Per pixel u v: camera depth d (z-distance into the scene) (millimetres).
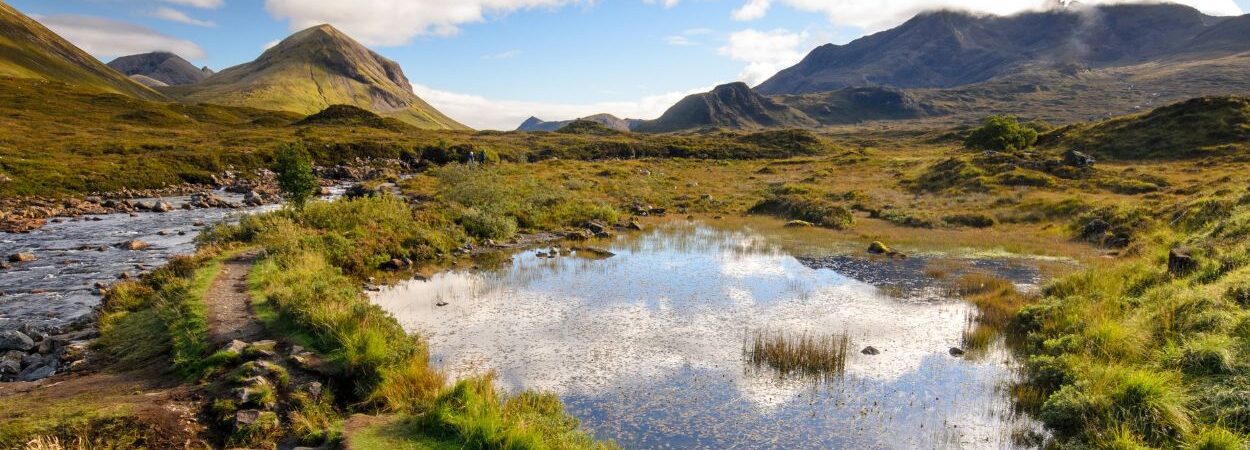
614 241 30016
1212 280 13859
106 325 14078
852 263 24391
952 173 51531
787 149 113438
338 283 17734
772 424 10305
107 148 60500
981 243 29484
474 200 35031
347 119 121750
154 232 29953
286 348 11625
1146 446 8539
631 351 13805
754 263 24344
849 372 12516
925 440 9703
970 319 16234
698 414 10672
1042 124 151875
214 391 9734
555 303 17891
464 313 16750
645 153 101562
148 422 8562
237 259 19922
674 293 19203
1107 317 13469
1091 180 45281
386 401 10188
